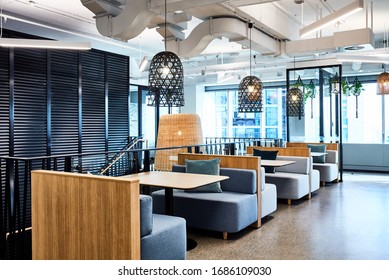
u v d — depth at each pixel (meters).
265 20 5.76
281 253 3.55
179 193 4.48
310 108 9.39
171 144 6.32
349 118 10.84
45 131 6.46
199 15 5.37
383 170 9.90
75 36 8.05
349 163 10.40
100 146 7.49
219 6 4.89
